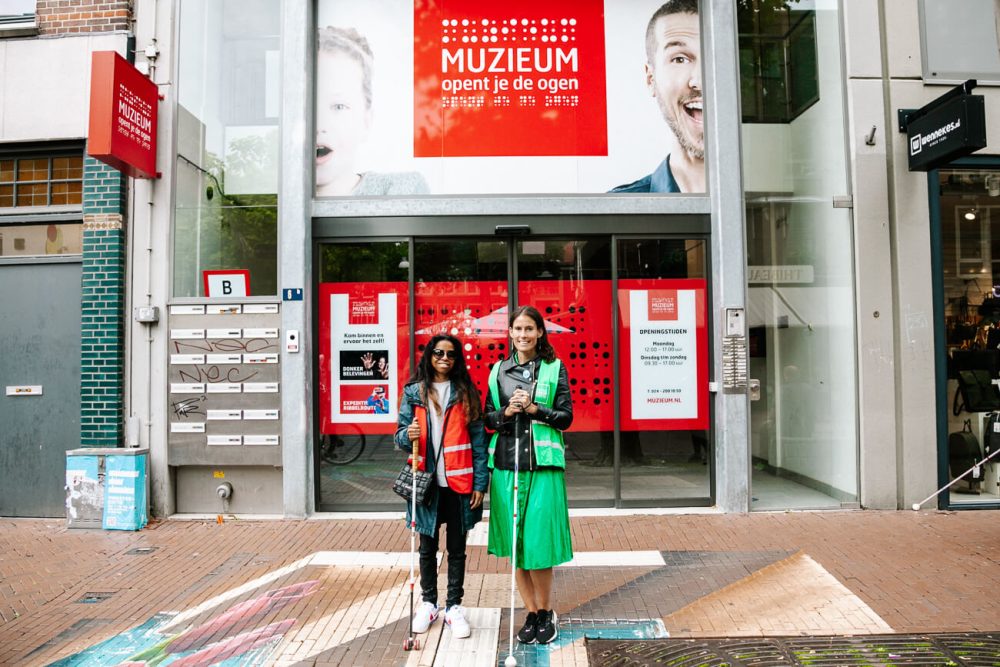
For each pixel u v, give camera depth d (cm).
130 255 647
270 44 665
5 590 450
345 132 664
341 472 648
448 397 376
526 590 369
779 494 682
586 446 653
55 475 649
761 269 678
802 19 679
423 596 382
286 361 630
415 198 653
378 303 652
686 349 654
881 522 585
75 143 662
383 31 670
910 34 647
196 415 634
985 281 656
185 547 542
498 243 657
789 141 677
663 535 558
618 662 343
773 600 420
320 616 404
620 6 673
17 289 660
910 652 348
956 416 650
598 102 668
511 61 669
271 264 650
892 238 643
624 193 661
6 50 661
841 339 658
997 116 646
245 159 660
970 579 448
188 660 350
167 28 654
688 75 670
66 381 652
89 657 354
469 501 373
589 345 654
